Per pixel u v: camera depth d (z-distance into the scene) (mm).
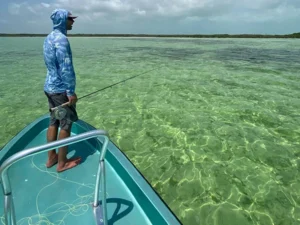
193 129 5523
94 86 9562
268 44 36125
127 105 7234
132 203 2418
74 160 2967
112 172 2830
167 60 17203
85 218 2262
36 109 6977
